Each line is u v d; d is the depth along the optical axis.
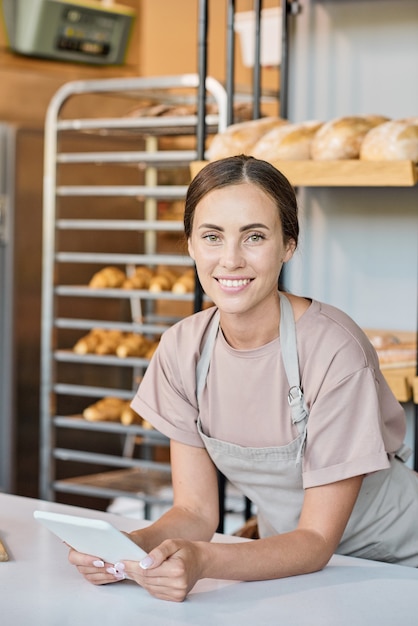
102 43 5.14
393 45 3.33
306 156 2.95
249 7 5.20
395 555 2.15
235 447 1.96
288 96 3.54
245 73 5.19
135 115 4.12
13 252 4.75
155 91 4.48
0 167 4.70
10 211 4.73
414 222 3.31
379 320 3.40
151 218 4.80
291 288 3.55
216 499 2.05
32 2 4.81
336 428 1.84
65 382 4.80
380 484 2.09
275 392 1.90
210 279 1.79
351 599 1.67
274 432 1.93
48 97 5.07
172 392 2.03
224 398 1.95
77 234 4.90
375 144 2.78
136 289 4.24
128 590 1.71
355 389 1.84
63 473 4.84
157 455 5.04
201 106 3.13
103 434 5.03
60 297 4.83
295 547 1.79
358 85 3.40
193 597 1.68
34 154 4.81
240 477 2.02
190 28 5.42
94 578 1.72
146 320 4.69
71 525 1.62
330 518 1.84
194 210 1.80
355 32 3.39
